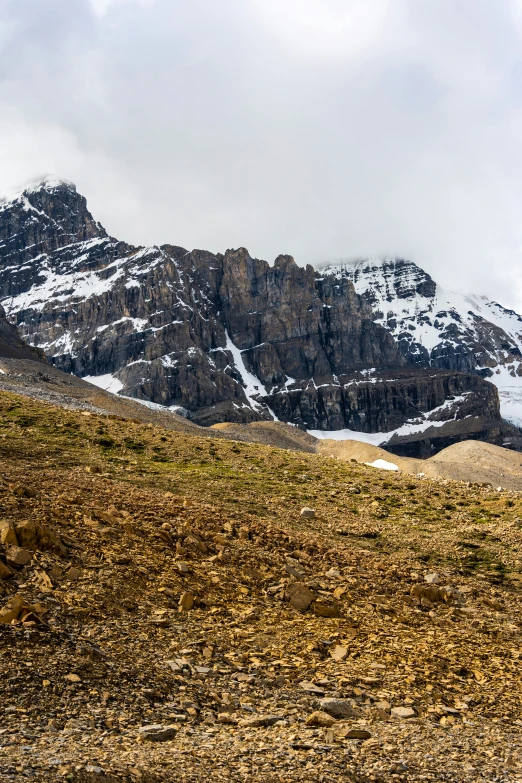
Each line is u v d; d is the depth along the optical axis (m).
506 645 20.27
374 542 31.31
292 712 13.67
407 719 14.30
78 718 11.72
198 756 11.20
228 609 18.02
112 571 17.56
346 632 18.42
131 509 23.89
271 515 31.97
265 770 11.12
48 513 20.02
